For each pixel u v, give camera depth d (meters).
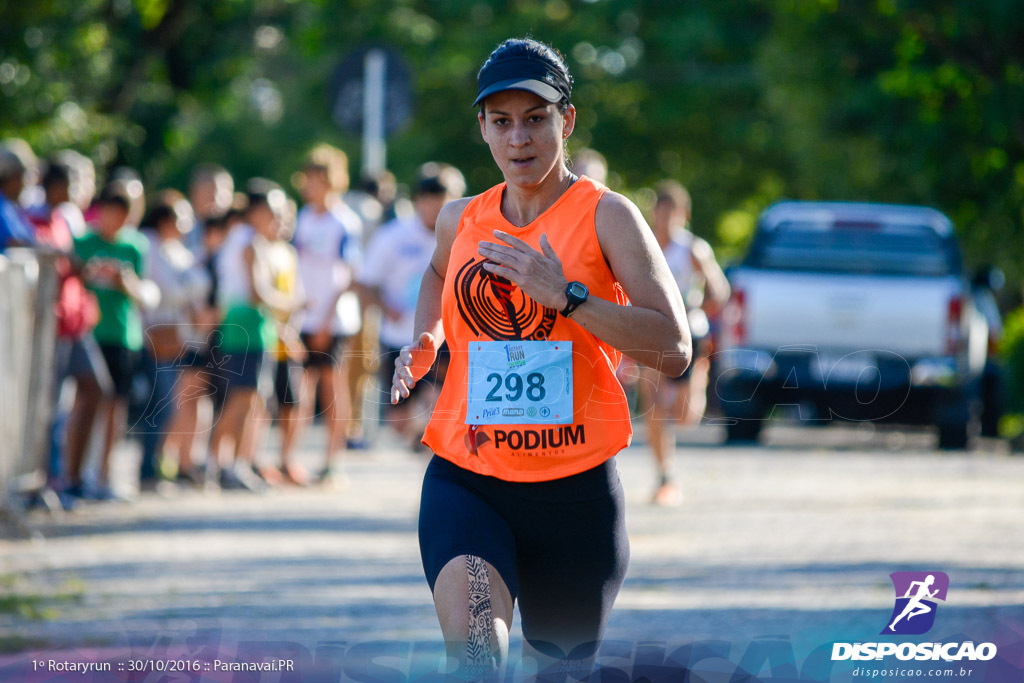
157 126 59.53
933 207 55.16
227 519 24.72
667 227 27.36
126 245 25.86
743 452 38.41
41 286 22.50
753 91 92.25
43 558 20.19
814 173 68.56
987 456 37.59
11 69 36.81
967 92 51.25
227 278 28.16
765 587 18.23
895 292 38.88
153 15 55.44
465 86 92.44
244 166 101.88
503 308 9.94
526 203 10.09
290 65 97.19
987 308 45.81
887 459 36.38
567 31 90.69
